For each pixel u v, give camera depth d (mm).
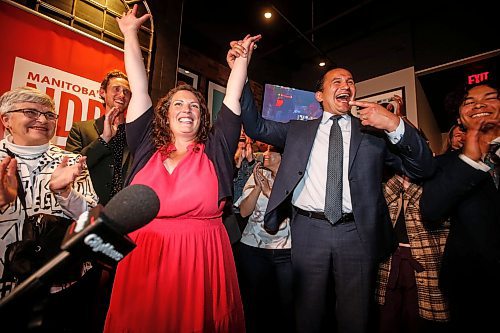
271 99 3072
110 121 1585
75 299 1312
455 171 1226
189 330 930
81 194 1290
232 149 1198
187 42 3434
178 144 1223
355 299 1258
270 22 4070
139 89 1179
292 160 1433
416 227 1477
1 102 1210
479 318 1213
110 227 481
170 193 1051
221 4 3670
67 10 2111
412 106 3775
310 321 1298
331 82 1545
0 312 467
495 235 1199
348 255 1294
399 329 1465
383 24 4133
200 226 1053
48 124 1256
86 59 2135
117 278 1008
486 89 1212
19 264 1074
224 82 3822
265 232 1925
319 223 1356
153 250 995
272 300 2055
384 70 4086
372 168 1339
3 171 938
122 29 1208
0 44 1749
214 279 1019
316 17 4074
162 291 953
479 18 3443
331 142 1424
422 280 1415
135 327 927
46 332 1176
